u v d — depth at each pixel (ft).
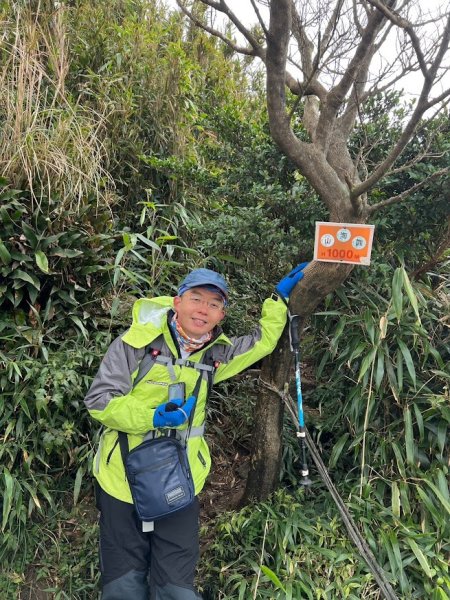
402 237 7.68
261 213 7.43
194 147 12.89
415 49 4.25
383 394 7.25
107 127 11.53
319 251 5.75
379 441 7.14
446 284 8.04
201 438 6.00
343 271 5.88
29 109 8.96
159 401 5.60
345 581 5.88
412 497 6.79
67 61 11.43
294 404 6.91
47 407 7.38
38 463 7.59
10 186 8.48
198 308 5.42
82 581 6.82
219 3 5.21
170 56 12.80
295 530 6.41
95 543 7.15
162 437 5.51
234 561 6.48
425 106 4.56
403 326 7.17
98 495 5.95
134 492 5.40
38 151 8.83
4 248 7.79
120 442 5.60
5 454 7.18
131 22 14.10
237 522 6.75
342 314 7.44
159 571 5.58
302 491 7.14
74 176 9.16
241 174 8.38
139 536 5.69
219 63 17.58
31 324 8.15
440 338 7.59
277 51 5.03
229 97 14.39
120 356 5.56
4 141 8.67
